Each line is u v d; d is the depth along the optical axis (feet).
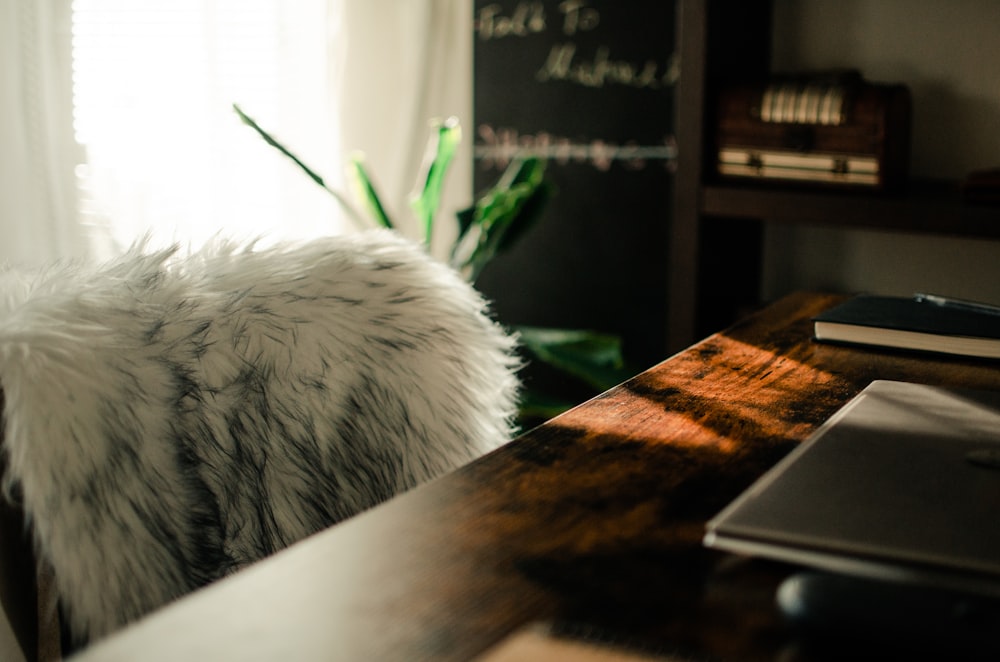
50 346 3.14
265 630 1.59
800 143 6.23
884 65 6.97
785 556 1.81
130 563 3.12
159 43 7.93
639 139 7.77
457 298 4.12
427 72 8.75
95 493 3.08
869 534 1.84
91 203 7.79
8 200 7.40
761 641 1.56
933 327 3.51
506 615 1.64
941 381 3.15
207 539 3.29
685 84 6.42
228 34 8.31
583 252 8.11
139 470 3.17
